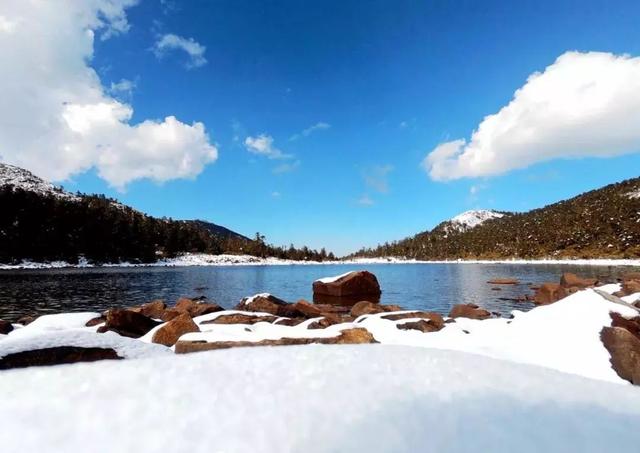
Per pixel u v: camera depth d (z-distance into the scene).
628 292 18.00
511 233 166.88
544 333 8.02
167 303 29.98
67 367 3.72
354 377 3.56
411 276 63.28
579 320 8.03
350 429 2.60
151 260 113.44
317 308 22.28
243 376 3.54
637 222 122.44
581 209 162.12
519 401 3.11
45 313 23.81
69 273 63.03
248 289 42.31
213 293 37.91
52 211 89.00
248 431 2.56
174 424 2.63
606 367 6.68
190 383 3.33
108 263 96.44
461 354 4.58
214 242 161.88
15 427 2.57
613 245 115.44
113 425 2.61
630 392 3.40
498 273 66.38
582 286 27.22
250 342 7.88
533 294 33.09
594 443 2.49
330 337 8.43
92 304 28.30
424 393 3.22
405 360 4.18
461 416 2.82
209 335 8.16
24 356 6.36
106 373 3.54
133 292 37.09
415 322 12.09
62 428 2.57
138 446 2.38
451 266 110.19
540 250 135.50
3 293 33.78
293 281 55.47
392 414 2.82
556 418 2.83
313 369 3.79
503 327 9.20
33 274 58.78
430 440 2.49
